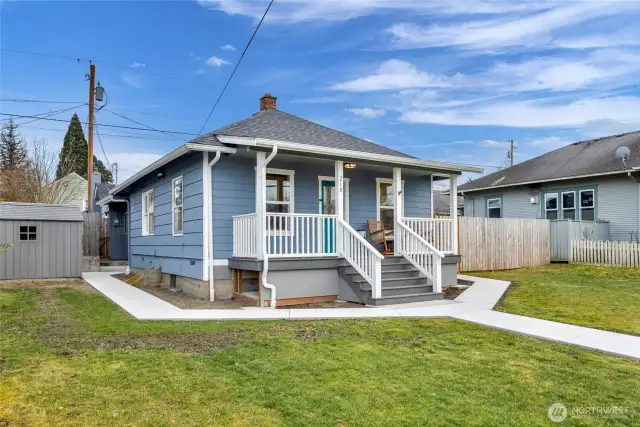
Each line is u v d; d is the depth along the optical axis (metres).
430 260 10.27
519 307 8.48
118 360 4.99
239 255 9.88
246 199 10.54
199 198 10.27
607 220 18.38
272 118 12.51
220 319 7.37
